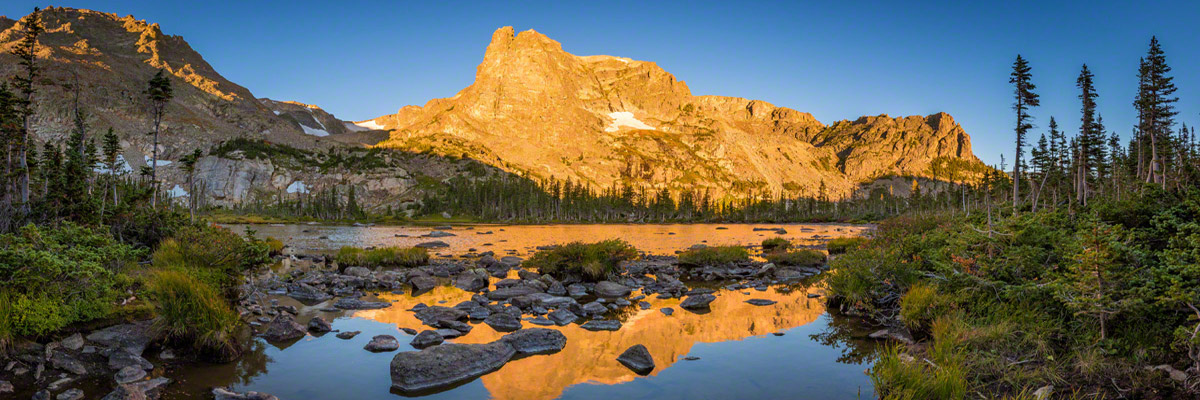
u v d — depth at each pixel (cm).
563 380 1187
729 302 2183
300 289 2294
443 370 1169
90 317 1260
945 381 985
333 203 19550
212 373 1175
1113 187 5966
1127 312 1145
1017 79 2161
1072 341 1196
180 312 1270
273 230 10581
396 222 16700
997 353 1193
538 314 1902
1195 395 905
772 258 3609
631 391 1118
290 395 1066
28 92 2719
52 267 1206
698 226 14950
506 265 3422
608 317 1888
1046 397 973
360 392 1094
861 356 1370
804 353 1402
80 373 1064
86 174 3191
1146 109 4347
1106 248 1114
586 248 2842
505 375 1217
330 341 1479
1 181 2497
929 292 1540
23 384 988
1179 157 4375
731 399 1071
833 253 4456
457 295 2316
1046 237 1593
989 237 1596
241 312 1747
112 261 1697
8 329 1059
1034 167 6462
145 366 1140
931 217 3488
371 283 2547
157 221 2938
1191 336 945
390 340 1441
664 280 2725
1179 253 1072
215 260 1872
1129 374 1023
